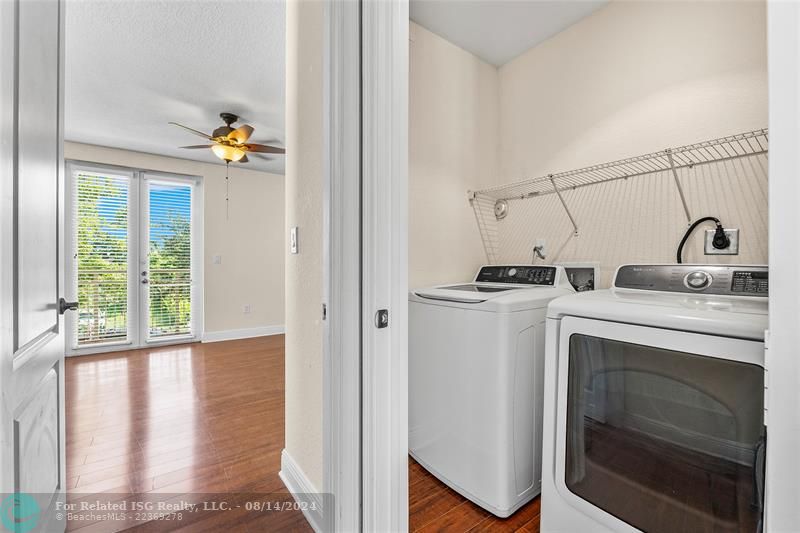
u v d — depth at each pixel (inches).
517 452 56.6
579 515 46.8
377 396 43.4
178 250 180.7
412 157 77.9
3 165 29.0
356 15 43.7
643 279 55.0
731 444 35.2
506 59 92.3
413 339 70.5
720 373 35.8
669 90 65.1
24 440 35.8
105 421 91.5
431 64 81.4
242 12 76.7
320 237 53.8
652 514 40.8
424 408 68.1
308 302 57.8
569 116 79.7
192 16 77.9
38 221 39.1
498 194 93.3
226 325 191.6
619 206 72.1
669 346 38.6
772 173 17.4
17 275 33.1
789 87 16.9
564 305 48.3
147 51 90.0
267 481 66.8
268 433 85.5
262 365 143.6
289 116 64.5
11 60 30.7
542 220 85.2
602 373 44.9
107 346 163.2
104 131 140.6
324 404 46.5
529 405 58.1
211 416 95.0
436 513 57.4
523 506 58.6
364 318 43.8
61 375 49.6
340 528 43.9
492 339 55.7
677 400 38.9
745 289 45.8
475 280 85.4
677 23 64.2
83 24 79.7
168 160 174.7
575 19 78.0
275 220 207.9
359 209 44.1
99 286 160.7
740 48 57.4
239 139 119.1
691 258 63.1
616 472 43.8
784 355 17.0
